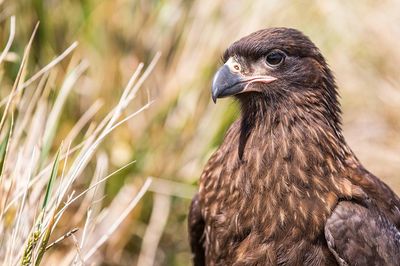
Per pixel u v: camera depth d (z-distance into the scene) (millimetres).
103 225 11523
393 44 14930
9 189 8539
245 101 9352
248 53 9227
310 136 9117
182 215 12250
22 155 9125
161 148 12117
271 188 9055
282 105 9180
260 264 9133
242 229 9211
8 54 10727
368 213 9102
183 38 12727
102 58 12375
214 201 9430
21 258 8008
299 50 9219
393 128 14250
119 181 11820
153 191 11969
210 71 12578
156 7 12727
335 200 9039
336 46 15000
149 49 12617
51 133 9281
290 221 9016
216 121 12297
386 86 14633
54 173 8102
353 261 8930
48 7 12195
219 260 9539
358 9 15188
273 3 13891
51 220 7953
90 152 8461
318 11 15055
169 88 12477
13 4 11930
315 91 9242
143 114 12219
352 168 9367
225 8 13156
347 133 14328
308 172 9039
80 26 12430
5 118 9219
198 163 12156
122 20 12555
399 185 13562
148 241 11867
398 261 9180
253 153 9148
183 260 12336
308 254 9031
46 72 10883
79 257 8391
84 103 11969
